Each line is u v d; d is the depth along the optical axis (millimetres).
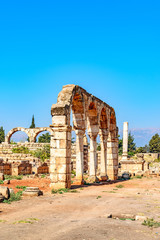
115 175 30359
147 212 11094
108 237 7398
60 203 12688
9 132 57250
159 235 7875
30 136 56250
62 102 18969
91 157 25188
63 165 18281
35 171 33500
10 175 28781
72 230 7973
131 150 105562
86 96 22562
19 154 47094
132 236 7625
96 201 13602
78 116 21938
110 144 30547
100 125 28031
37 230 7879
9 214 10031
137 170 41094
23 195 14578
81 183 21875
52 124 18594
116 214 10492
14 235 7305
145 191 18891
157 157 85312
